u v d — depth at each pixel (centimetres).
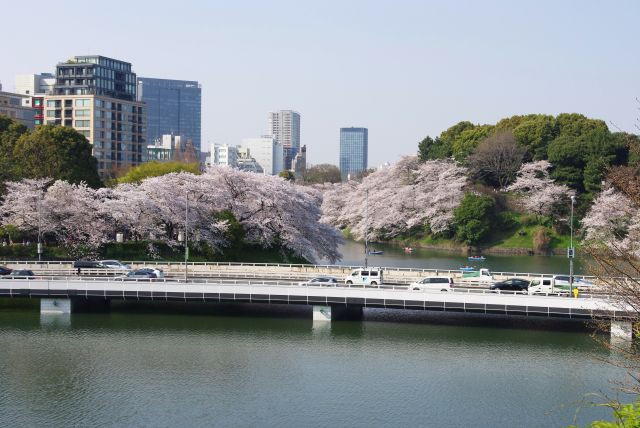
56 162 12388
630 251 4141
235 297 7931
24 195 10788
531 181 16250
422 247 17288
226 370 6284
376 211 18212
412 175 18862
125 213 10969
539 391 5759
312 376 6141
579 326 7725
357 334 7462
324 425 5125
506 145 17188
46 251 10825
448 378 6078
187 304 8906
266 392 5759
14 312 8362
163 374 6181
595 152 15638
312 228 12044
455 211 16450
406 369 6309
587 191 16012
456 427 5088
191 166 14925
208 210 11531
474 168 17525
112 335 7394
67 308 8219
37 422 5169
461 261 14138
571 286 7844
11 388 5841
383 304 7662
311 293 7812
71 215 11106
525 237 15938
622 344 6681
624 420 3136
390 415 5297
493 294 7381
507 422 5169
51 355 6694
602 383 5916
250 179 11919
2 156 12081
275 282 8550
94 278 8512
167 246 11350
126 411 5369
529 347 6938
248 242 11756
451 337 7338
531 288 8169
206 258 11256
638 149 3850
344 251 16388
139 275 8900
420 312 8525
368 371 6256
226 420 5209
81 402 5544
